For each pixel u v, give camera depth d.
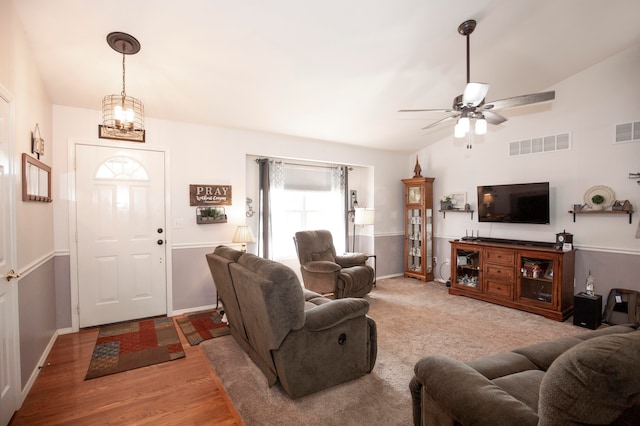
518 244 4.22
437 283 5.39
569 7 2.69
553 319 3.63
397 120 4.46
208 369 2.57
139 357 2.76
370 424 1.90
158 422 1.94
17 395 2.03
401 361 2.66
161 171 3.76
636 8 2.76
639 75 3.39
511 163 4.52
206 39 2.55
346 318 2.23
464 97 2.44
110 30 2.37
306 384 2.14
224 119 3.94
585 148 3.80
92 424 1.92
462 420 1.17
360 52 2.92
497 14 2.65
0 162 1.86
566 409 0.85
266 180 4.68
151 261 3.72
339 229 5.53
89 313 3.42
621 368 0.79
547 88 4.02
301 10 2.35
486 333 3.24
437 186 5.56
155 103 3.45
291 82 3.30
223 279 2.65
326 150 5.10
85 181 3.39
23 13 2.16
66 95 3.14
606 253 3.66
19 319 2.13
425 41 2.87
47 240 2.96
